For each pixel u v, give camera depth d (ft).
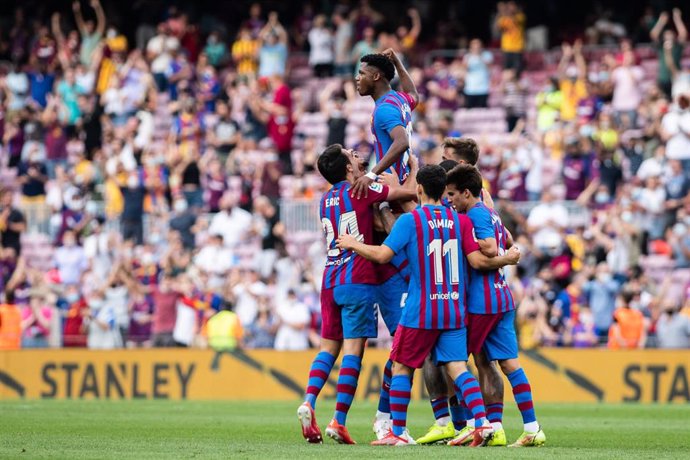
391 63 109.70
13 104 311.47
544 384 196.65
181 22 314.55
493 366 104.37
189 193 264.52
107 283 232.53
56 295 239.09
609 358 194.29
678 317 204.44
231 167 274.77
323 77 309.42
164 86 304.30
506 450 95.35
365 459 85.15
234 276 226.58
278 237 246.06
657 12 314.76
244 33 304.30
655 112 255.70
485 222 102.58
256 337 220.02
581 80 272.92
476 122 284.41
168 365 204.95
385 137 108.06
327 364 108.06
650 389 192.24
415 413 159.02
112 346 223.30
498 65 305.53
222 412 158.51
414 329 101.55
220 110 277.64
